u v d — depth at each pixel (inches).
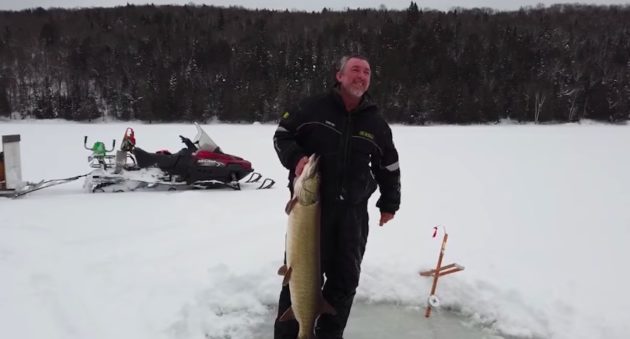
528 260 203.2
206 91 2640.3
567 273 188.1
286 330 126.9
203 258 194.5
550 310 155.1
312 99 120.3
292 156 114.3
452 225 262.4
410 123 2438.5
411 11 3521.2
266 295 166.1
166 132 1132.5
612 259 207.3
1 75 2664.9
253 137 954.1
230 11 4431.6
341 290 124.8
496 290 167.5
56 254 196.9
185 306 152.7
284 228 244.5
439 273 164.1
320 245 118.9
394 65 2829.7
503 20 3892.7
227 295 165.3
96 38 3294.8
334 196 118.0
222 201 314.0
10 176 315.9
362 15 4128.9
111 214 269.0
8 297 154.9
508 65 2982.3
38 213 265.7
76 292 161.3
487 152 698.2
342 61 119.7
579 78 2834.6
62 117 2422.5
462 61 3006.9
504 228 258.7
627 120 2546.8
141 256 197.8
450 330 151.2
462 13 4365.2
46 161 518.0
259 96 2503.7
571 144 864.3
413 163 550.6
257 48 3024.1
